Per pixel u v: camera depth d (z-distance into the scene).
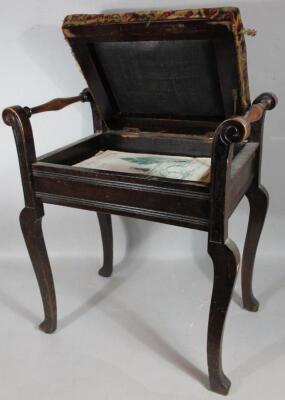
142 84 1.19
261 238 1.53
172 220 0.93
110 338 1.24
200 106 1.19
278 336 1.22
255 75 1.29
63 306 1.38
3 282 1.52
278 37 1.24
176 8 1.25
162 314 1.33
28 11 1.30
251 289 1.32
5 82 1.40
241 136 0.79
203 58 1.05
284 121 1.33
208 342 1.00
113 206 0.99
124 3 1.27
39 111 1.08
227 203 0.87
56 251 1.65
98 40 1.07
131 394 1.05
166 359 1.15
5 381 1.10
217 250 0.90
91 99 1.27
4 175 1.52
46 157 1.09
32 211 1.09
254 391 1.04
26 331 1.28
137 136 1.27
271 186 1.43
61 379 1.10
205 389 1.06
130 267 1.58
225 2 1.22
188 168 1.09
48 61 1.37
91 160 1.18
